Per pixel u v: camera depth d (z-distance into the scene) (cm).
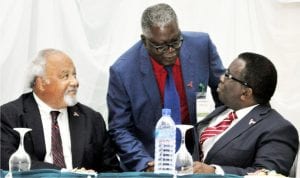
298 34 432
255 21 438
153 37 320
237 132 329
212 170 294
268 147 316
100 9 444
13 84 434
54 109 352
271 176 265
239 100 337
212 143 337
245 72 334
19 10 438
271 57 435
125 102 349
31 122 343
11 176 261
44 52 352
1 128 339
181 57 348
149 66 346
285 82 431
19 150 279
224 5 442
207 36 361
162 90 347
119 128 348
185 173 269
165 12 321
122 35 445
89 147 351
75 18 442
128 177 261
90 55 440
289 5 433
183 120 350
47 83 345
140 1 445
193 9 444
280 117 332
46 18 442
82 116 360
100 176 263
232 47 440
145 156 334
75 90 351
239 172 300
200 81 351
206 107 350
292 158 319
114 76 351
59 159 343
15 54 436
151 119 347
